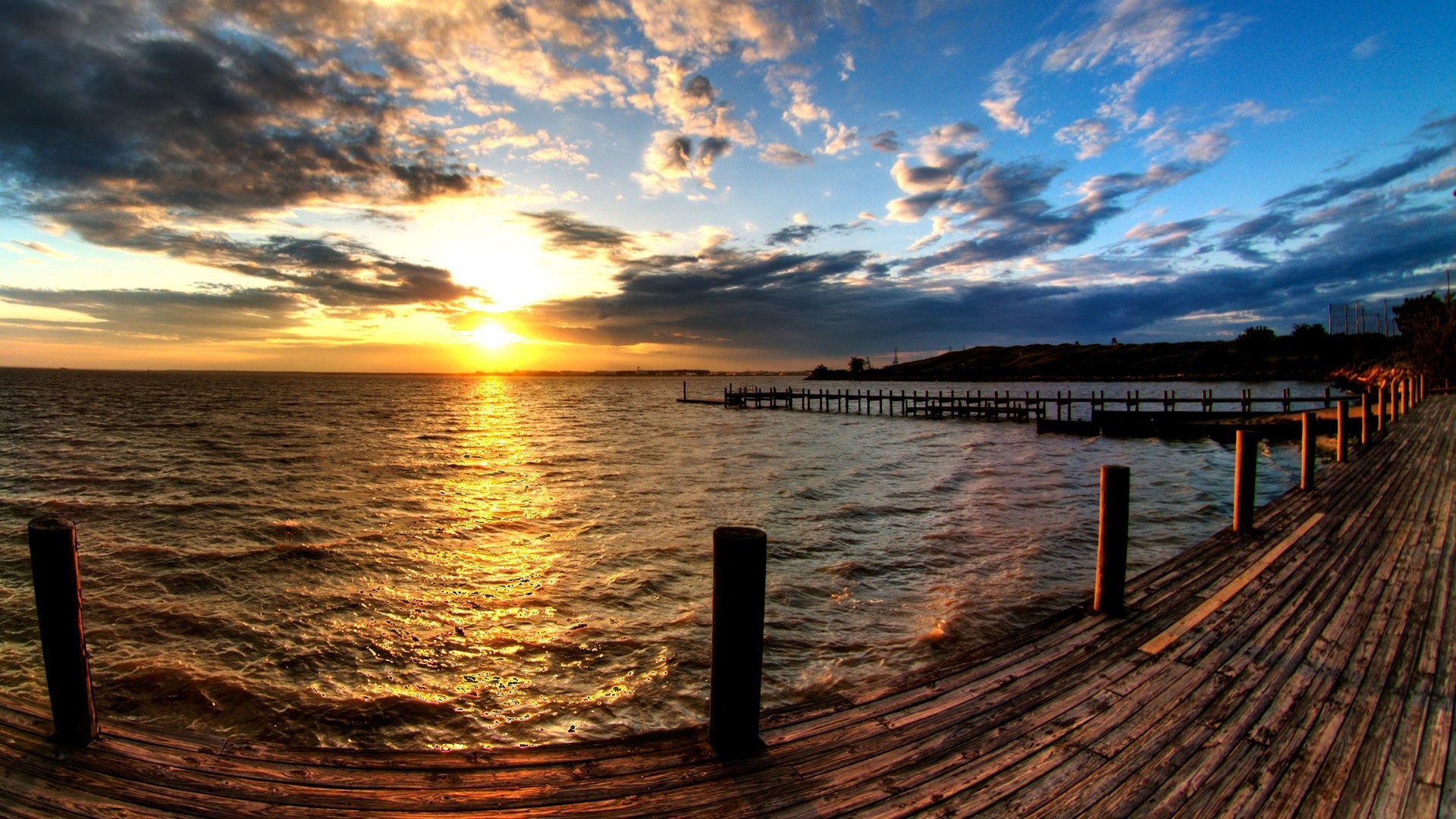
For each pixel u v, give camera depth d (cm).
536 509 1343
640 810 275
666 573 879
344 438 3002
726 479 1742
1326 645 432
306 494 1522
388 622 706
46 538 313
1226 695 366
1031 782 290
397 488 1633
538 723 493
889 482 1622
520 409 6056
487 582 844
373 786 294
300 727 489
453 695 539
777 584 805
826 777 299
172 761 313
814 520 1183
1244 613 495
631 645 635
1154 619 489
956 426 3603
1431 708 345
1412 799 269
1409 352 4091
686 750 323
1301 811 263
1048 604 718
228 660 610
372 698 533
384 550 1014
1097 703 363
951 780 293
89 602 770
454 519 1241
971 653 438
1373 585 549
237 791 291
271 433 3192
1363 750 307
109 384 12031
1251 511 731
